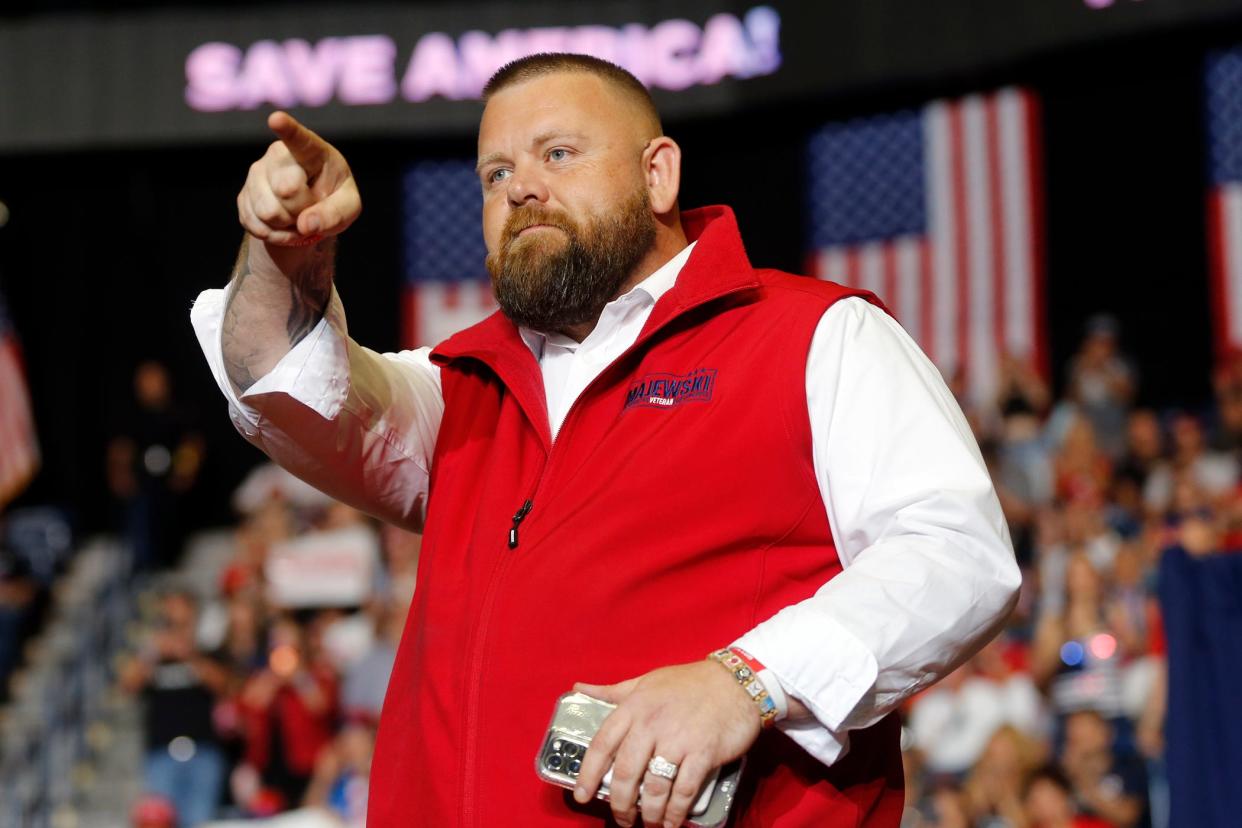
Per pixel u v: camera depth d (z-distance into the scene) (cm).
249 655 1892
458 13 2517
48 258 2838
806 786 398
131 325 2836
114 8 2788
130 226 2836
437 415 485
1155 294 2445
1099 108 2466
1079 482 1988
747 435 402
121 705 2211
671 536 398
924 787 1548
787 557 402
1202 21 2186
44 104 2544
